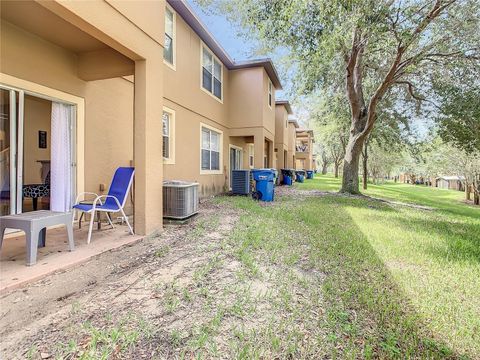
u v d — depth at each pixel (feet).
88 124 16.63
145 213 14.20
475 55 27.32
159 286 8.82
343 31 19.02
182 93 26.96
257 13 21.63
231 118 39.34
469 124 31.71
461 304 8.49
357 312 7.84
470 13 23.48
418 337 6.89
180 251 12.25
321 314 7.63
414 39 23.03
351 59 32.99
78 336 6.29
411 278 10.27
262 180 30.32
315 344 6.39
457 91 31.68
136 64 14.24
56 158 15.20
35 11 11.55
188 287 8.79
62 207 15.26
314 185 59.72
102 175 17.62
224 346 6.14
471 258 12.64
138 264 10.71
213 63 34.35
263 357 5.86
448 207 37.55
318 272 10.52
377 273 10.64
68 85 15.37
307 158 106.42
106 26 11.48
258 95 38.19
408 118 42.14
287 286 9.14
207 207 24.57
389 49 27.35
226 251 12.30
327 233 16.12
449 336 6.96
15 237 12.90
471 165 53.36
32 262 9.55
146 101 14.23
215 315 7.28
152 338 6.31
